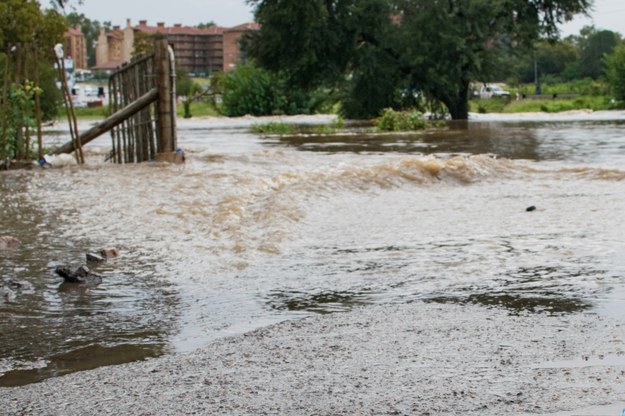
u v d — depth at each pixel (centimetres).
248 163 1823
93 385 492
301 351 544
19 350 571
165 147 1864
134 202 1218
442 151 2159
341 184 1368
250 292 718
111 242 941
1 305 689
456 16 4600
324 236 962
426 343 550
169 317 647
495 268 782
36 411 453
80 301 700
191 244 920
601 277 730
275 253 871
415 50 4616
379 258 840
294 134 3406
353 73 4956
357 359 521
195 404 453
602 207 1121
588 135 2769
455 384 466
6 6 5462
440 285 724
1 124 1831
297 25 4653
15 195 1334
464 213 1115
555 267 777
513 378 473
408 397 449
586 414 415
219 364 523
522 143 2425
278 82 6738
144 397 467
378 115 4938
